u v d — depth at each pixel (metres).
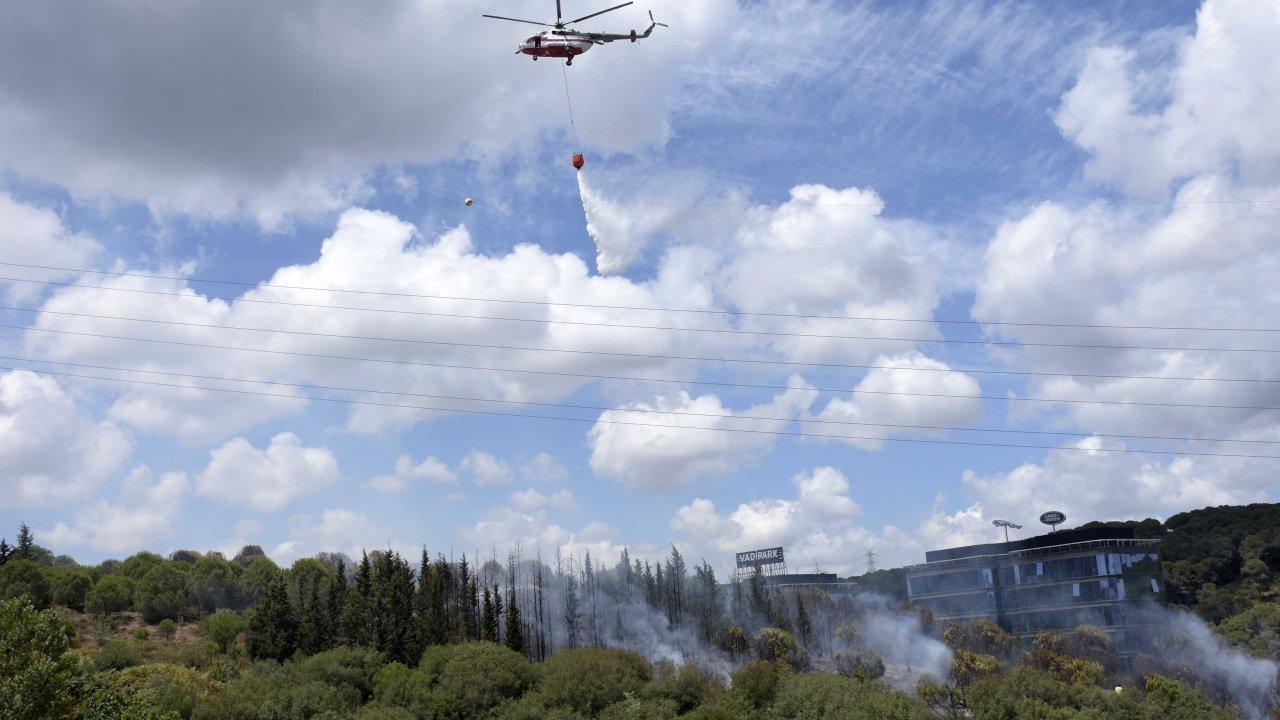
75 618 152.50
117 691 90.69
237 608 170.62
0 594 155.62
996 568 180.75
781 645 159.12
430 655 116.69
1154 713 100.12
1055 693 104.38
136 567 184.38
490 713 104.69
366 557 154.25
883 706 98.62
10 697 61.47
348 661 115.44
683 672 112.31
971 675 134.75
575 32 67.94
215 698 97.94
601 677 109.56
